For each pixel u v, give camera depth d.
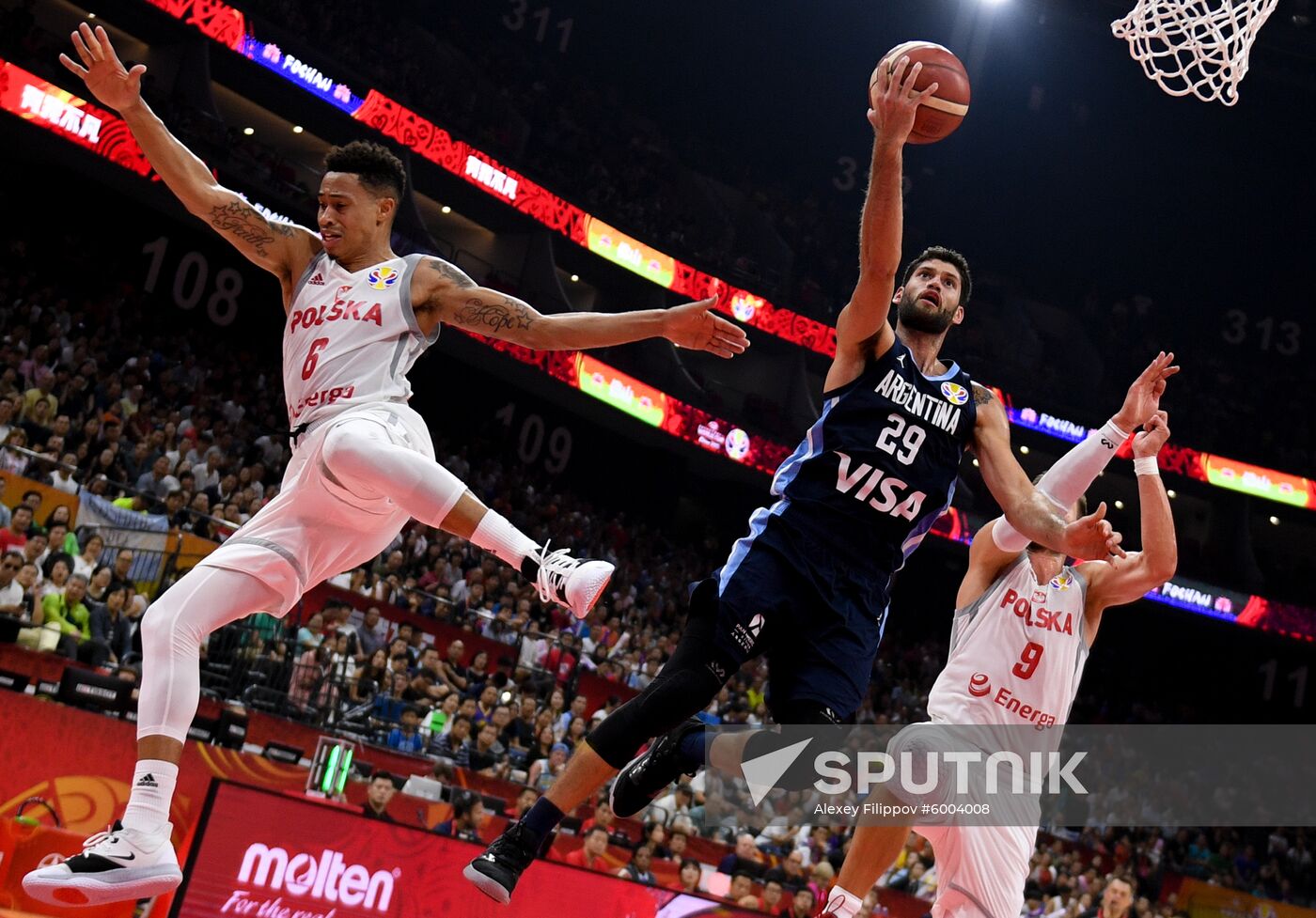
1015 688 4.57
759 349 27.86
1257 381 30.25
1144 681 28.11
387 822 6.81
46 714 7.70
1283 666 28.22
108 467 13.34
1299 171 30.95
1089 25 29.45
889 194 3.44
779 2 30.72
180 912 6.03
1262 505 28.08
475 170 23.27
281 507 3.53
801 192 31.61
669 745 3.73
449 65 26.73
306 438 3.51
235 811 6.26
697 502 27.39
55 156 18.77
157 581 11.48
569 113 28.78
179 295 20.95
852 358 3.80
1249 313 31.72
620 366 25.08
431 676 12.41
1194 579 26.80
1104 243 32.25
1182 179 31.83
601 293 27.44
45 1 20.59
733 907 8.15
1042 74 31.05
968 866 4.42
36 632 9.29
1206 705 27.88
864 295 3.59
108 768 7.94
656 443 25.92
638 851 10.13
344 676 11.05
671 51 30.80
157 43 21.30
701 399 25.30
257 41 20.72
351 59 22.56
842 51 31.27
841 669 3.63
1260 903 19.03
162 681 3.21
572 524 22.53
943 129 3.67
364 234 3.73
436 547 16.70
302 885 6.45
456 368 24.53
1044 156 31.75
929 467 3.77
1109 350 30.25
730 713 16.83
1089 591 4.76
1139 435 4.48
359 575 13.58
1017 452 28.31
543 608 17.28
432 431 24.05
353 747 9.84
